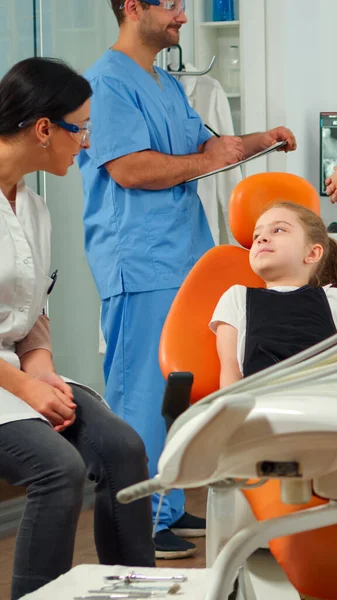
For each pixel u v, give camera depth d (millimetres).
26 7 2801
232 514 1499
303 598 1563
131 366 2529
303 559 1405
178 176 2498
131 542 1700
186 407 1102
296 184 2043
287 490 1043
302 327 1784
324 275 1976
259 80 3873
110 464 1684
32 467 1543
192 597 1357
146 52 2578
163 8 2516
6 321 1742
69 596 1370
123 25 2566
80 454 1715
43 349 1830
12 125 1698
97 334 3270
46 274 1843
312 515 1092
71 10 3018
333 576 1406
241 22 3867
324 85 4699
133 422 2533
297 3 4102
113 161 2475
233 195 2014
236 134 4043
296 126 4125
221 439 872
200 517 2869
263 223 1941
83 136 1764
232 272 1976
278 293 1854
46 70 1710
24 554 1531
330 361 1006
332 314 1844
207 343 1869
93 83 2510
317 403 868
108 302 2578
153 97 2559
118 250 2516
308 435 864
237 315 1836
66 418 1651
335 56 4672
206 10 3982
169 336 1869
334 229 2777
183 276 2549
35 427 1580
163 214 2531
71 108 1713
